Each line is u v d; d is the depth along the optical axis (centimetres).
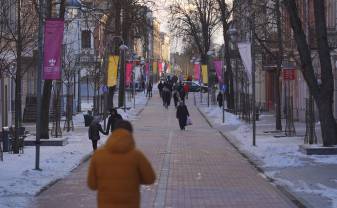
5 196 1614
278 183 1898
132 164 847
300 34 2703
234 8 5778
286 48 4450
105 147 862
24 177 1969
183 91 7475
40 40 2288
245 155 2767
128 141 855
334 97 4106
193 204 1529
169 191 1745
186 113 4453
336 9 3947
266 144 3120
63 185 1858
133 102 7894
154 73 16600
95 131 2819
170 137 3812
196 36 8175
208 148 3125
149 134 4044
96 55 6594
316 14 2677
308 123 2964
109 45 5291
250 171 2219
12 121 4328
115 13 5653
